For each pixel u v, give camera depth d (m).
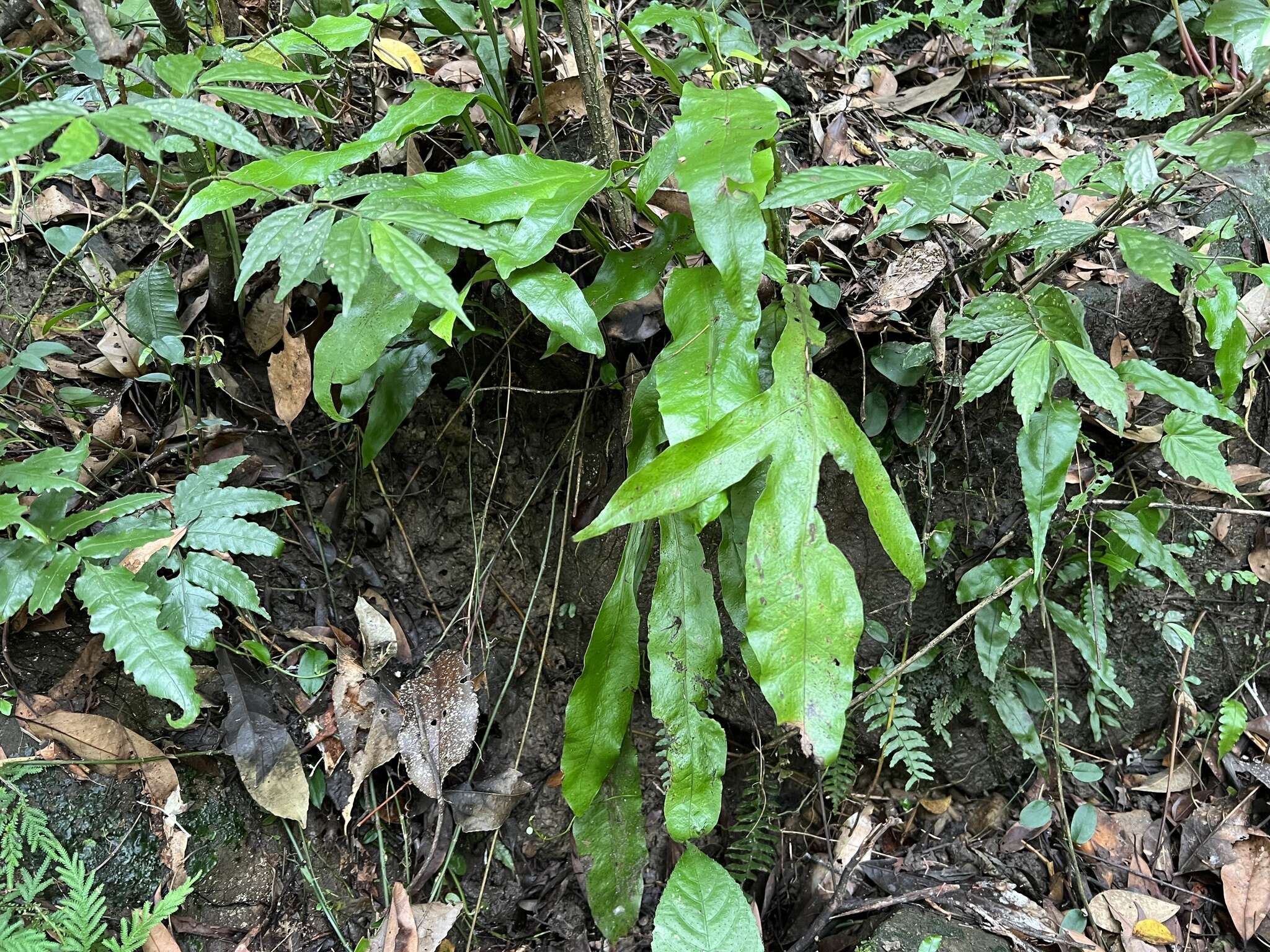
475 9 0.66
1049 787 0.74
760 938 0.57
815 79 0.80
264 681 0.62
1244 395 0.70
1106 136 0.79
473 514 0.70
